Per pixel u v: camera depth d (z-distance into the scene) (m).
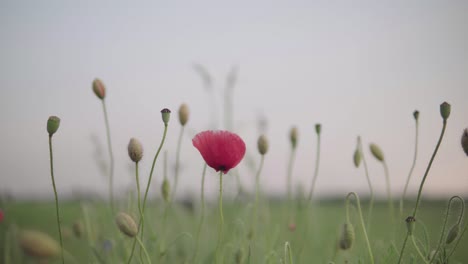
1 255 0.77
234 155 0.64
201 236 0.92
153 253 0.80
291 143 0.86
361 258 0.75
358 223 0.83
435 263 0.68
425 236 0.70
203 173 0.74
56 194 0.62
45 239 0.47
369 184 0.77
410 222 0.62
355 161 0.76
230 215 0.90
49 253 0.47
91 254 0.83
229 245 0.78
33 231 0.47
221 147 0.64
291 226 0.88
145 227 0.89
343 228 0.68
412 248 0.79
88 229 0.85
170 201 0.79
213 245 0.90
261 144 0.77
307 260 0.89
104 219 0.94
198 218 0.95
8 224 0.86
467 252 0.87
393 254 0.72
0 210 0.79
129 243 0.81
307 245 0.91
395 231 0.78
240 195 0.92
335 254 0.77
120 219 0.62
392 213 0.77
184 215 0.99
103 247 0.82
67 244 0.95
